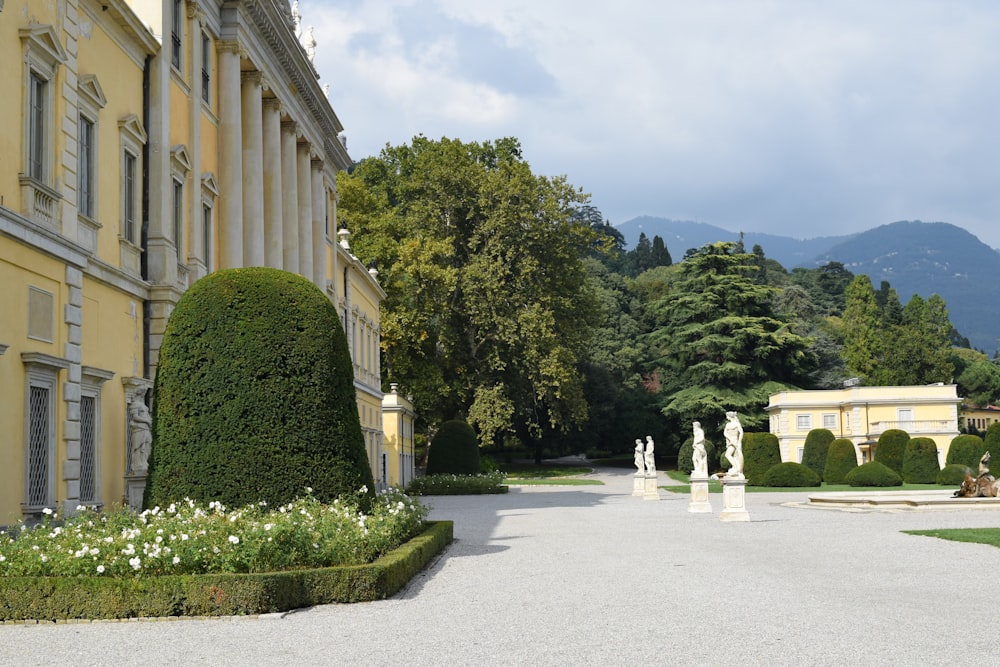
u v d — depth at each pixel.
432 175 72.56
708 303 85.56
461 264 75.19
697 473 35.84
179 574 14.01
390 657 10.37
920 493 43.09
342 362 19.06
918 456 61.12
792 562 18.88
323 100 45.47
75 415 22.08
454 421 65.00
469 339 74.44
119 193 25.62
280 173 39.66
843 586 15.37
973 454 59.91
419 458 89.75
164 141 27.56
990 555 19.92
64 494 21.62
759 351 83.88
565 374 69.00
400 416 67.44
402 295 72.69
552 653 10.44
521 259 72.19
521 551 22.09
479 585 16.28
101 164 24.56
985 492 37.41
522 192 71.75
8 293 19.53
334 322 19.09
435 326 75.62
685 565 18.55
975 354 131.38
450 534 24.42
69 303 22.09
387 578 14.91
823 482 64.12
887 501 35.50
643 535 25.86
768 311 87.69
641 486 50.59
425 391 72.25
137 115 26.80
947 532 24.80
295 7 52.47
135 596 13.19
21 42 20.42
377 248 71.81
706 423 84.50
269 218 38.75
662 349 104.62
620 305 110.62
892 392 81.44
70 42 22.45
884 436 65.31
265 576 13.41
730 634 11.34
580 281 76.19
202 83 32.19
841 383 95.25
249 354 18.09
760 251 154.88
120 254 25.58
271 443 17.92
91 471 23.58
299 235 44.75
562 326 73.25
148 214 27.41
